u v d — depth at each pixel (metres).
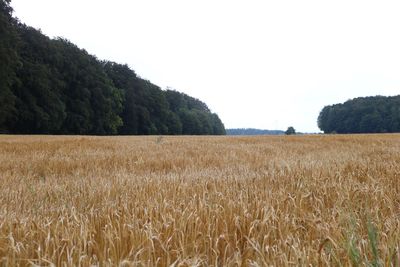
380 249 2.82
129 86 94.38
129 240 3.19
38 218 3.96
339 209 4.02
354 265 2.55
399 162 8.91
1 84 44.62
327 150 16.48
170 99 130.12
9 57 44.59
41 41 68.25
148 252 2.85
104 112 75.56
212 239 3.24
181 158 11.70
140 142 22.55
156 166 10.36
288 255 2.91
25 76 58.66
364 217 3.70
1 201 5.32
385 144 20.55
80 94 71.31
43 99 60.97
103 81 79.06
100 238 3.26
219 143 22.62
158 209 4.08
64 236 3.21
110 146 18.36
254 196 4.82
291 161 10.01
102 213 4.18
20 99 57.50
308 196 4.90
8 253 2.90
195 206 4.13
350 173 6.96
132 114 91.69
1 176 8.27
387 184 5.82
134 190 5.87
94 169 9.84
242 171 8.34
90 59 83.00
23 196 5.91
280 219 3.66
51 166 10.20
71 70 70.88
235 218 3.58
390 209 4.28
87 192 6.02
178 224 3.54
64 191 6.32
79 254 2.75
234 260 2.83
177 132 108.44
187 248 3.13
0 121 48.31
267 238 3.21
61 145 18.31
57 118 62.56
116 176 8.00
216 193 5.02
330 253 2.75
